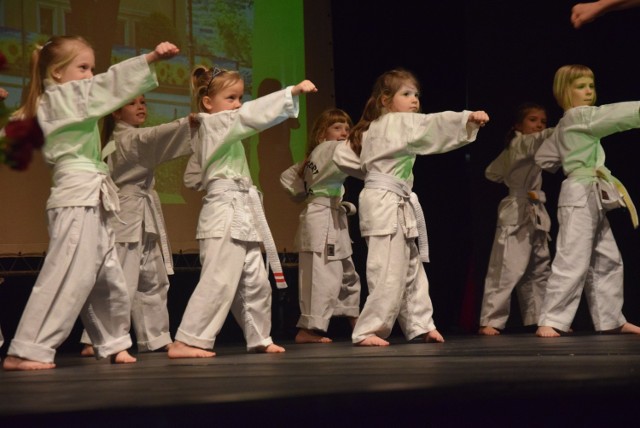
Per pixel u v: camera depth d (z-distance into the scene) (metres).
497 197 7.31
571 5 7.04
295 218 6.68
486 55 7.25
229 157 4.28
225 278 4.15
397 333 6.95
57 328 3.52
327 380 2.50
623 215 6.80
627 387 2.14
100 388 2.50
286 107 4.09
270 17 6.71
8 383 2.78
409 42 7.14
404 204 4.66
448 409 2.02
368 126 4.88
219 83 4.51
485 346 4.16
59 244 3.59
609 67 6.91
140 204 4.73
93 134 3.73
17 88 5.56
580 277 5.11
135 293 4.86
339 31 6.99
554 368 2.72
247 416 1.96
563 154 5.25
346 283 5.83
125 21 6.03
